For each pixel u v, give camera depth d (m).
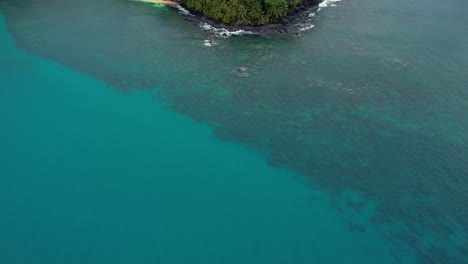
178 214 47.94
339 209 48.12
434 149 55.25
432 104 63.16
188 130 58.41
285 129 58.59
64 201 49.22
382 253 43.69
